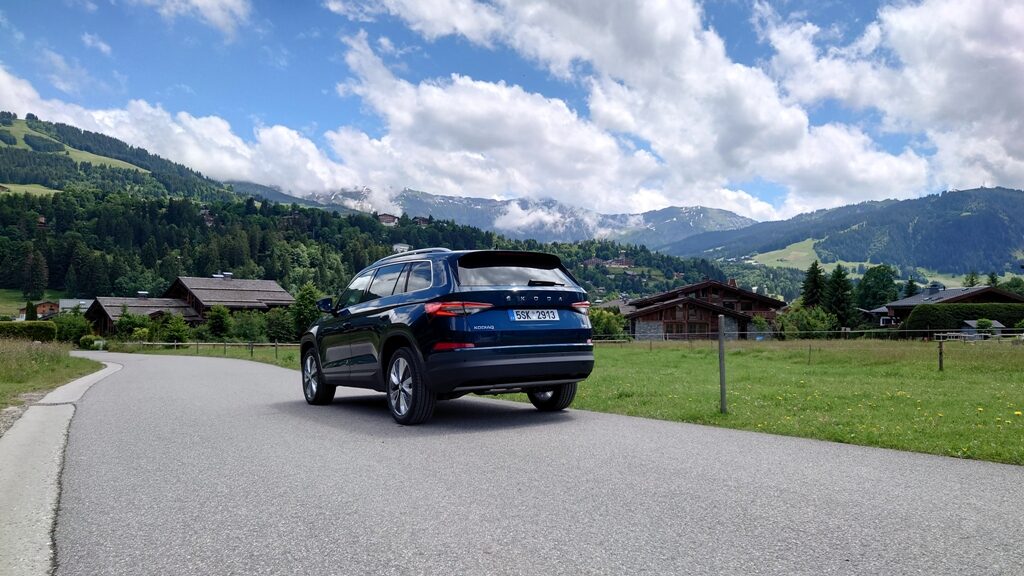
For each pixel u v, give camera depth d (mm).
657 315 64312
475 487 4105
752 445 5512
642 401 9062
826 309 72875
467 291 6676
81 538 3209
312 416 7797
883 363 18594
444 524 3354
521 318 6863
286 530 3293
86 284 184375
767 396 9570
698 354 26500
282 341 69625
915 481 4184
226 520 3480
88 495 4051
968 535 3078
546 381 7020
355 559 2873
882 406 8273
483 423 6988
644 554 2879
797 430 6305
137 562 2871
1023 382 12406
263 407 8883
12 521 3510
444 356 6555
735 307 72188
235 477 4492
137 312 90000
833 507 3576
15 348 21047
